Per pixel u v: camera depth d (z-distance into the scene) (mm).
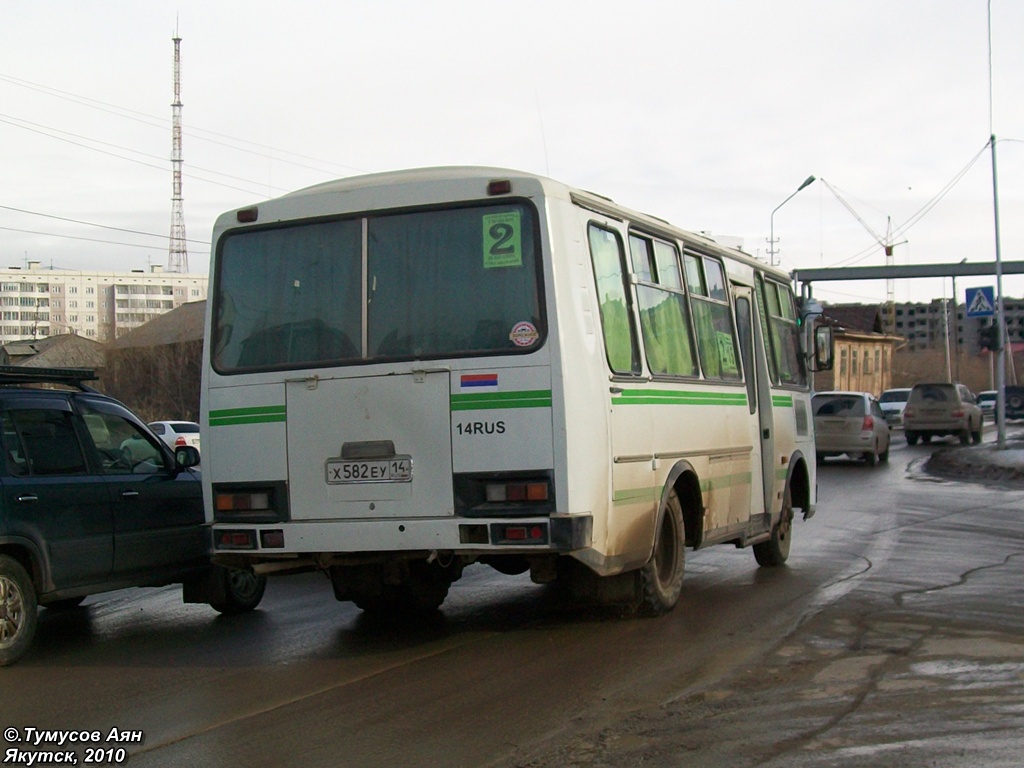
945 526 14914
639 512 7957
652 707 6051
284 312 7664
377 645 7996
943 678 6508
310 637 8414
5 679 7223
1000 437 29312
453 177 7398
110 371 60844
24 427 8102
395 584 8609
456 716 6000
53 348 65938
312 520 7430
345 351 7453
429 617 9109
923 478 24203
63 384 8945
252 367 7664
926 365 103312
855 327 89000
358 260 7516
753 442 10758
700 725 5668
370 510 7281
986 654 7102
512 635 8195
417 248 7398
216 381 7766
